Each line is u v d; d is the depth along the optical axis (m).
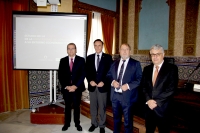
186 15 3.61
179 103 2.26
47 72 3.73
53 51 3.12
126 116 1.95
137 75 1.95
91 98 2.42
